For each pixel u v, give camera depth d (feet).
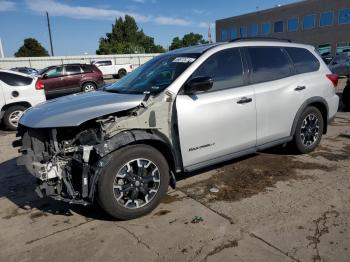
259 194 13.93
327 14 133.59
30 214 13.32
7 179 17.29
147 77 14.60
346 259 9.71
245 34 167.43
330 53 135.23
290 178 15.39
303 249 10.22
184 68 13.64
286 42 17.48
